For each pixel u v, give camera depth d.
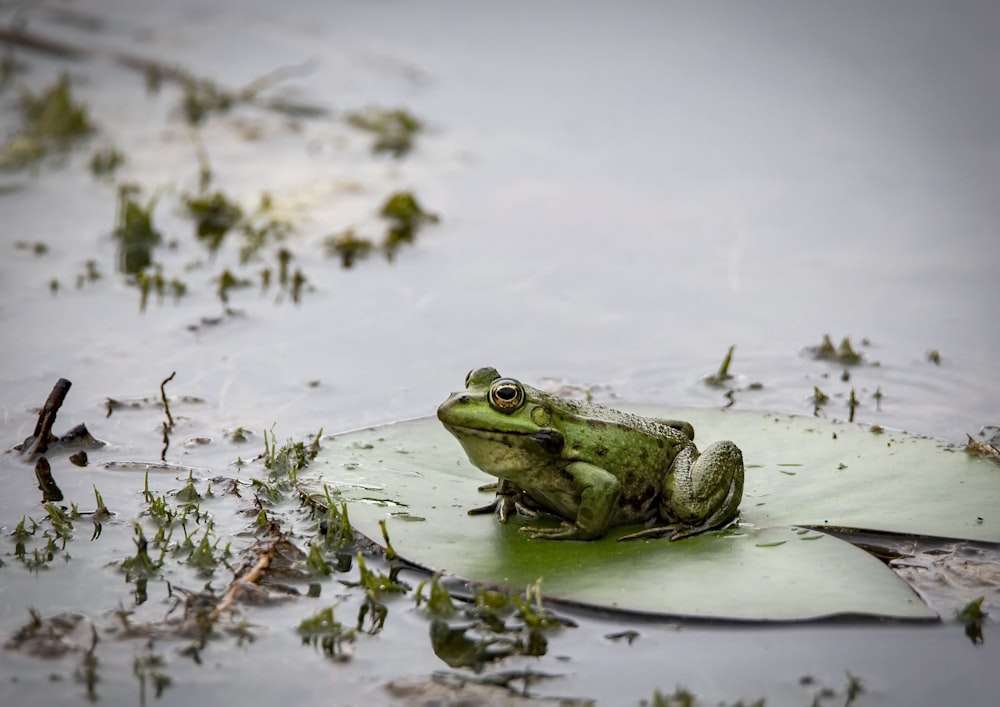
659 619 7.75
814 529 8.77
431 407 11.86
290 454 10.42
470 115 22.72
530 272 15.76
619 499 8.87
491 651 7.61
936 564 8.62
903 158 19.92
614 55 25.58
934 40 25.06
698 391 12.39
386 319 14.20
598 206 18.25
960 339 13.59
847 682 7.23
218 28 27.80
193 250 16.48
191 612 8.04
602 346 13.52
